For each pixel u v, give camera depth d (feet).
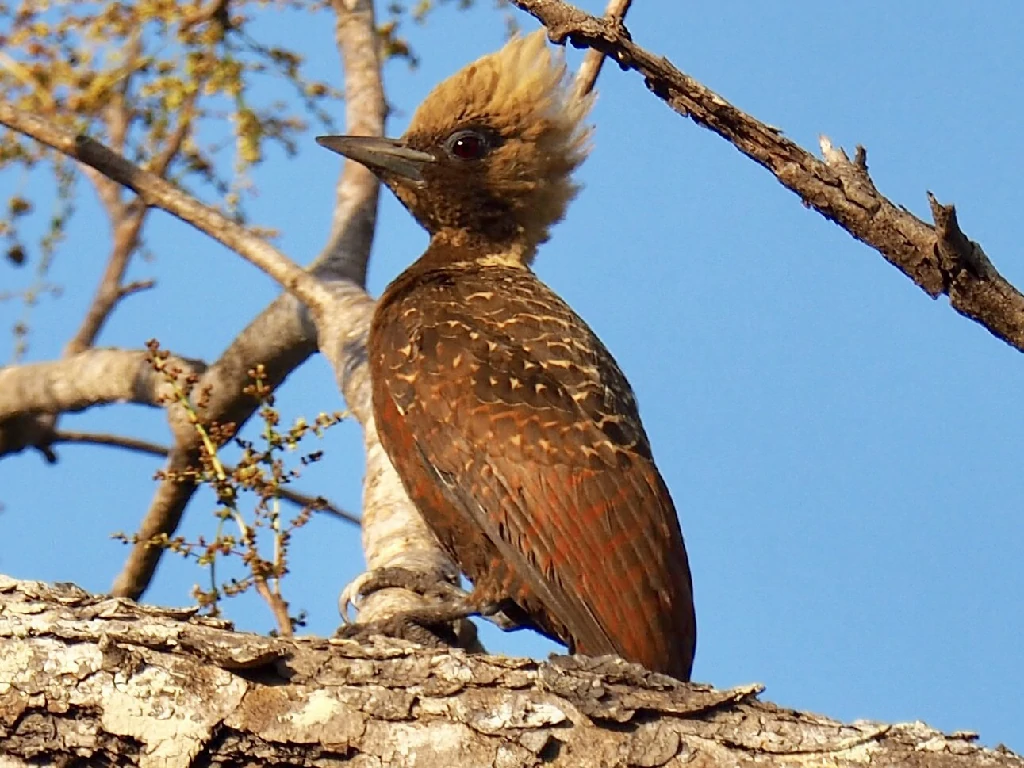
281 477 39.88
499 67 46.21
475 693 27.66
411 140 46.47
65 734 26.73
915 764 27.09
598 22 31.01
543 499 37.91
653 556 37.37
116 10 57.11
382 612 40.32
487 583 38.96
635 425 39.75
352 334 52.37
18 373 61.77
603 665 28.09
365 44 62.95
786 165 30.71
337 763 27.22
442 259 45.88
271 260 55.31
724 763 27.20
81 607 27.66
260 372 41.37
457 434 38.99
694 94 30.83
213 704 27.04
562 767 27.27
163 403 58.80
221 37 57.57
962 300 30.14
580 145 46.70
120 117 63.98
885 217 30.22
